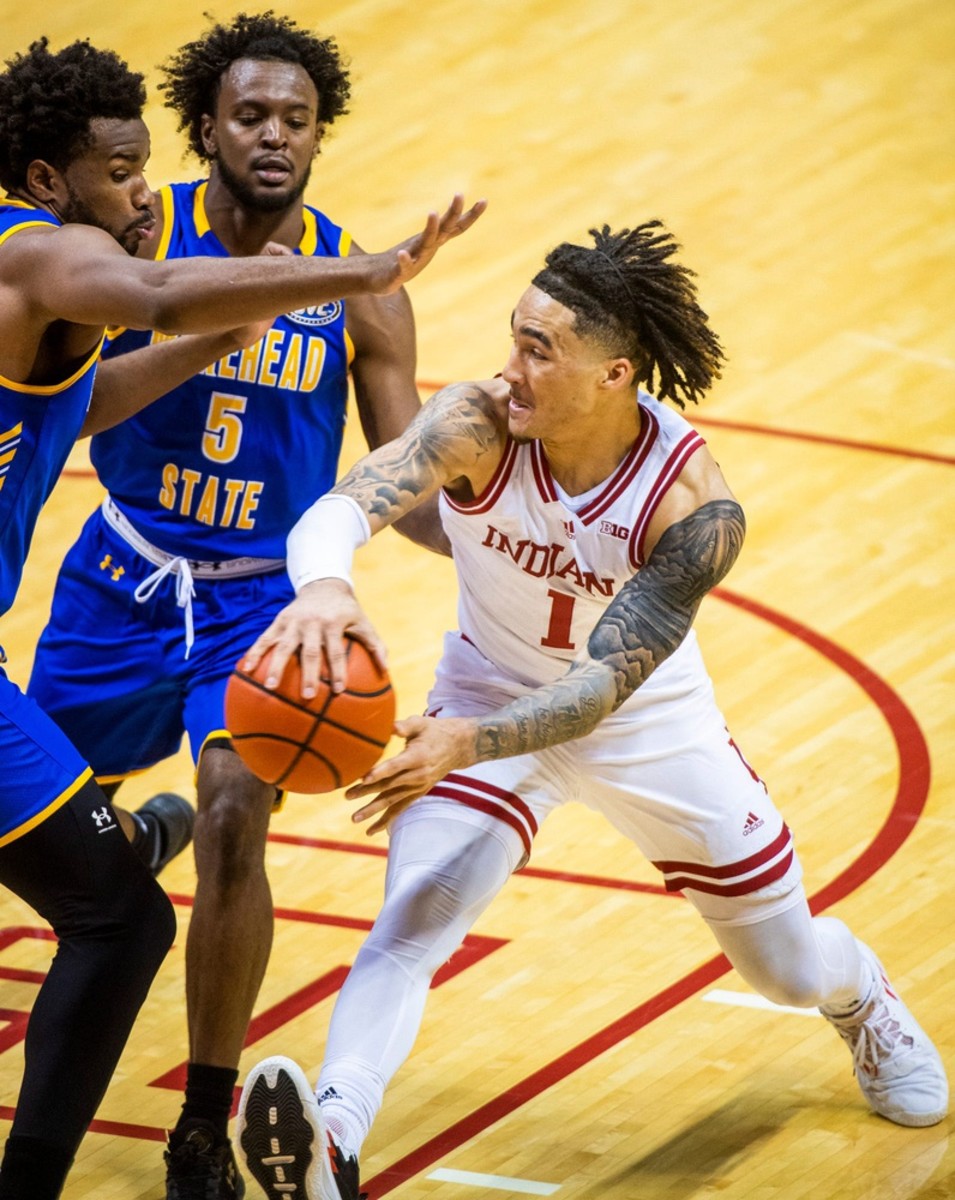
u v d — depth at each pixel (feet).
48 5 117.70
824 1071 42.91
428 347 83.82
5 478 34.42
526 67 111.14
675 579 33.78
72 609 43.98
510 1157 39.75
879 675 61.26
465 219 30.63
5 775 33.73
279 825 54.85
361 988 35.24
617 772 37.40
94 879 34.04
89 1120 33.58
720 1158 39.52
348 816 55.52
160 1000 46.91
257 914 38.06
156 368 38.73
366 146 103.45
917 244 91.81
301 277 30.89
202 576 43.21
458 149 102.68
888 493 72.90
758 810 37.83
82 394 35.27
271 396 42.19
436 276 90.48
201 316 31.30
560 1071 43.04
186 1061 44.14
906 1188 38.17
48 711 44.01
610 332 33.19
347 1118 33.53
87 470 77.36
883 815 53.52
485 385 35.99
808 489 73.36
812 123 103.40
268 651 31.42
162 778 57.88
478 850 36.47
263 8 117.70
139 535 43.32
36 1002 33.65
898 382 80.89
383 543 72.49
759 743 57.72
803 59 110.22
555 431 34.04
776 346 83.97
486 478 35.53
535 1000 46.06
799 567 68.23
